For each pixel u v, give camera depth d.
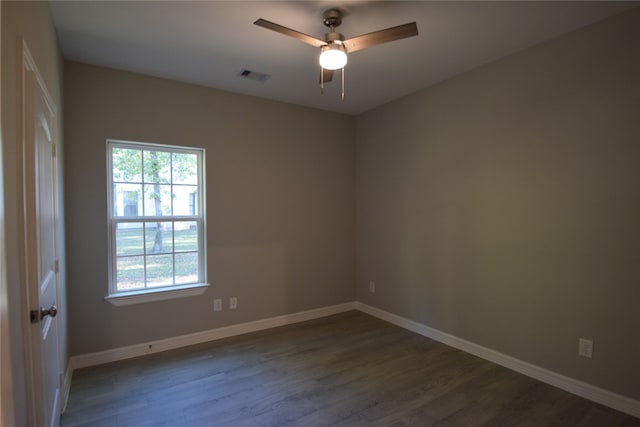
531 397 2.39
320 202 4.17
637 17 2.11
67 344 2.57
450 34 2.44
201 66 2.93
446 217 3.32
